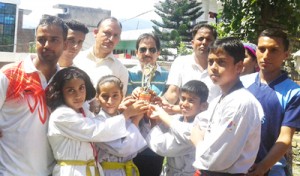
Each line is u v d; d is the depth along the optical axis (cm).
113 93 282
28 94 250
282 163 277
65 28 265
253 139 234
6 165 249
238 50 237
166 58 2183
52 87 256
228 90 242
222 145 226
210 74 244
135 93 306
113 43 380
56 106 258
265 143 267
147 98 301
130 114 284
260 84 279
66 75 257
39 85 256
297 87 266
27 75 254
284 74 277
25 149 249
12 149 250
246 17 575
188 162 289
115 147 272
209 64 246
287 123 259
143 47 405
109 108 283
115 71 384
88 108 277
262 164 248
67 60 357
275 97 267
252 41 570
